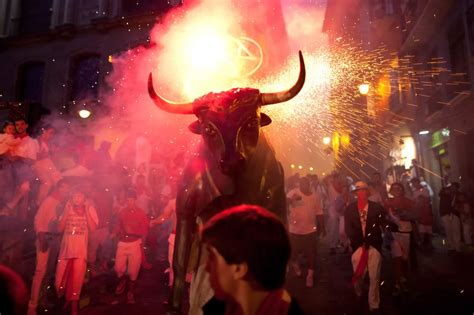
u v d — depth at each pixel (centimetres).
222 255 116
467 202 902
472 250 862
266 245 113
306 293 570
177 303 248
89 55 1670
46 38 1692
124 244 551
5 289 177
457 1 1038
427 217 948
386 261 797
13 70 1722
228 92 239
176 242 259
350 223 477
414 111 1457
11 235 618
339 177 955
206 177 249
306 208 625
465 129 1045
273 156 266
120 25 1608
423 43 1335
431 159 1361
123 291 571
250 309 118
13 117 779
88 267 653
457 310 460
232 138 225
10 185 639
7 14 1794
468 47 964
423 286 575
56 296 551
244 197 243
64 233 486
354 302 516
